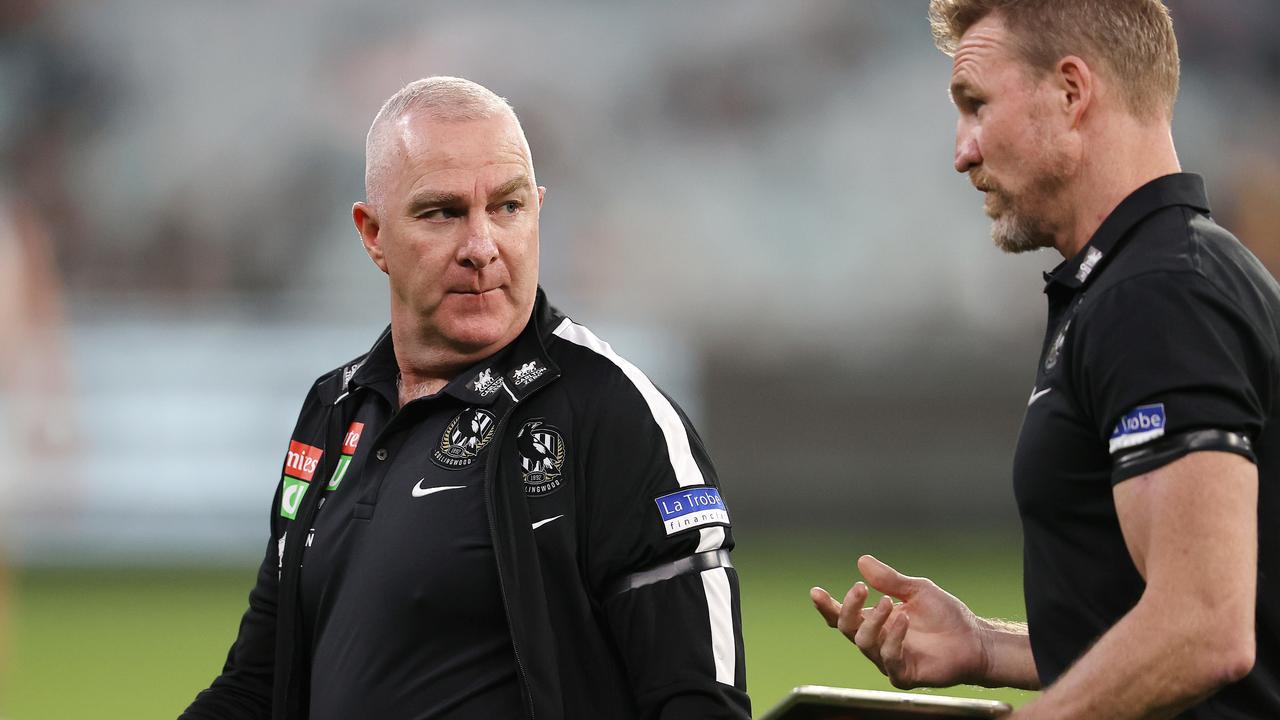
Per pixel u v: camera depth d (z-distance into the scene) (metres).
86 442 44.56
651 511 8.27
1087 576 7.54
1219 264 7.24
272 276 57.75
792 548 41.47
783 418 47.94
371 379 9.20
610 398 8.52
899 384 47.84
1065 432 7.53
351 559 8.70
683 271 57.47
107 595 35.69
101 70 60.19
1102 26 7.65
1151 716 6.88
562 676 8.23
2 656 27.27
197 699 9.62
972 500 47.12
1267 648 7.30
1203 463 6.82
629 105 60.66
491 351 8.77
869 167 59.25
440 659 8.25
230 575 39.12
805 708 7.24
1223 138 57.78
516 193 8.73
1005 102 7.85
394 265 8.82
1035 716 7.09
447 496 8.45
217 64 60.78
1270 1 58.25
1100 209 7.72
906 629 8.85
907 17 61.12
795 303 56.34
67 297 50.72
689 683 8.00
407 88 8.97
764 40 60.97
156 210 58.06
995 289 54.69
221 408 44.94
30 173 58.25
